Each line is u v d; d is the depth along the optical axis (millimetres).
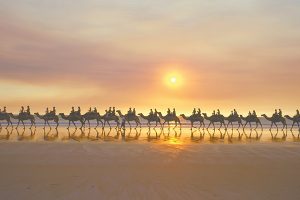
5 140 29156
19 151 20578
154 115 44656
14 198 10016
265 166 16266
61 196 10219
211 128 58594
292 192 11164
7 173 13766
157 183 12062
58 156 18578
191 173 14227
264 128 61531
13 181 12250
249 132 47562
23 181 12250
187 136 37312
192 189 11305
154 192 10750
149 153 20266
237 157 19188
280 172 14703
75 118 44031
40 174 13555
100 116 44281
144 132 43812
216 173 14320
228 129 55625
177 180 12695
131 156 18906
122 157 18500
